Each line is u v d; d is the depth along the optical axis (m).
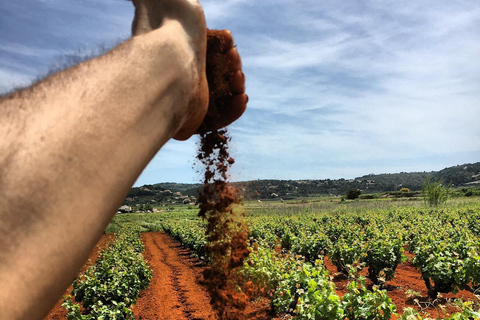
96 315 7.41
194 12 0.75
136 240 22.89
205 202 1.24
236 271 1.26
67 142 0.53
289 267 8.57
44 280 0.49
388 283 10.53
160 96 0.64
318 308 5.32
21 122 0.53
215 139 1.19
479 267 7.93
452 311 7.53
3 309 0.44
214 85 1.02
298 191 150.75
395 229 14.46
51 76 0.60
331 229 18.14
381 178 183.75
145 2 0.75
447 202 39.84
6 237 0.47
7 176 0.49
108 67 0.61
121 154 0.57
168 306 9.74
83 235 0.52
